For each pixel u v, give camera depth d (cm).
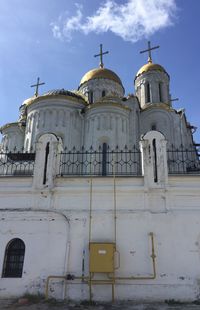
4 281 976
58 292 952
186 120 2486
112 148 1845
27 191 1077
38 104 2012
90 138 1925
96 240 1004
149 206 1038
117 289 945
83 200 1060
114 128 1920
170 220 1017
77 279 962
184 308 849
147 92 2645
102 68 2814
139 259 976
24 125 2248
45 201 1065
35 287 961
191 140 2570
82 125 2036
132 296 934
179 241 991
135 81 2762
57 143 1154
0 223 1045
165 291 935
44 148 1150
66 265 977
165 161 1097
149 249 985
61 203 1059
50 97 2003
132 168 1600
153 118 2255
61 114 1980
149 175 1076
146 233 1005
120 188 1060
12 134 2269
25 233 1029
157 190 1053
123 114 2000
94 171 1498
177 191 1052
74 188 1070
